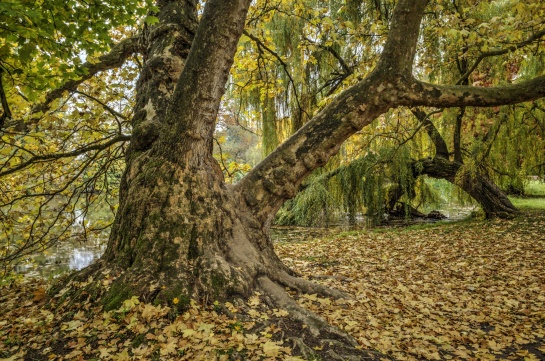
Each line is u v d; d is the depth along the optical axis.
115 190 7.83
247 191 4.66
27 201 7.21
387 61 4.74
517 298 5.28
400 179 13.36
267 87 8.31
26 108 6.21
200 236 3.95
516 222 11.19
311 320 3.51
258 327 3.34
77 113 5.79
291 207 16.05
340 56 12.61
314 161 4.70
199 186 4.11
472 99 4.79
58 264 9.61
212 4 3.88
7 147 5.66
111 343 3.06
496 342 3.88
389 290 5.43
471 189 12.61
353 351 3.18
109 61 5.86
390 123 10.03
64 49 3.28
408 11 4.60
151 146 4.40
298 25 11.97
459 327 4.23
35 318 3.56
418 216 16.56
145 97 4.66
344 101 4.78
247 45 9.88
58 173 6.96
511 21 6.27
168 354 2.89
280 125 13.66
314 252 8.72
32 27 2.92
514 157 11.04
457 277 6.43
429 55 8.95
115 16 3.47
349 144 12.02
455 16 6.70
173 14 4.85
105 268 3.92
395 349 3.39
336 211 14.95
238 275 3.86
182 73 4.00
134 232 3.96
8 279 6.58
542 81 4.81
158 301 3.46
